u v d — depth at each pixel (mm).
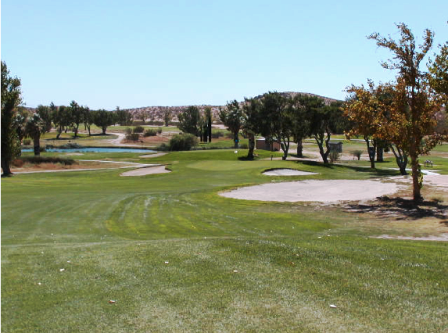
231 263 8492
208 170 43594
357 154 76312
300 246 9984
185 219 17547
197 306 6301
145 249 10047
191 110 125500
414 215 17125
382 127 21203
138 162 65438
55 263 8922
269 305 6273
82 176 45062
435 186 25109
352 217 17469
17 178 41406
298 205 21141
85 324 5750
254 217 17812
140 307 6324
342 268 8047
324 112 53844
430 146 20969
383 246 10375
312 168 45812
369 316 5848
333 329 5445
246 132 68562
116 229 15383
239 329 5496
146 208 20328
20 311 6223
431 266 8219
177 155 72750
